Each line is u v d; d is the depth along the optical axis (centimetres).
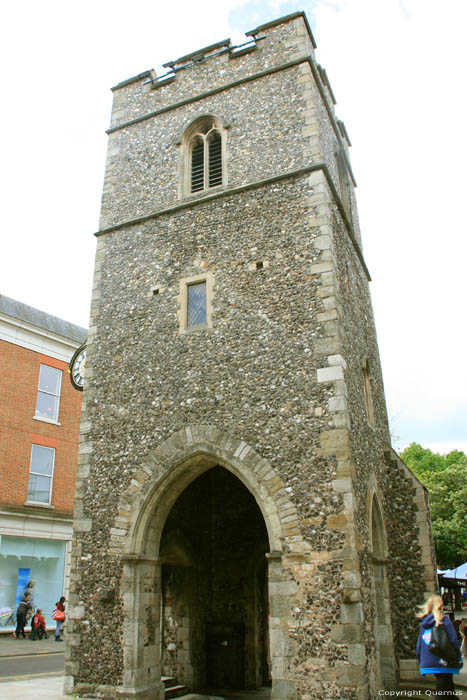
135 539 941
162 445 984
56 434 1995
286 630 796
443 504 2822
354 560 788
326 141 1221
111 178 1279
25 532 1809
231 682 1078
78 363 1457
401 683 997
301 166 1071
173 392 1014
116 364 1093
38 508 1866
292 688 768
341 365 898
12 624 1730
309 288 970
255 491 885
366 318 1323
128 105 1346
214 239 1095
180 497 1138
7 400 1844
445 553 2752
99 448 1040
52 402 2019
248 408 938
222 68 1255
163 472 966
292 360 934
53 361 2039
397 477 1180
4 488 1773
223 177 1143
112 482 1001
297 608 800
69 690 895
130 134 1305
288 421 900
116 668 874
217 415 959
